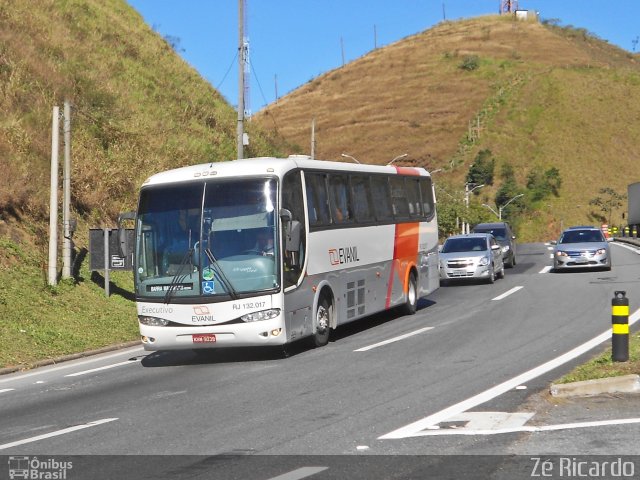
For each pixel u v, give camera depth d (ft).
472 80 568.82
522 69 577.02
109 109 111.65
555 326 56.70
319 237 53.21
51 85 103.40
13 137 83.61
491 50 625.41
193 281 47.14
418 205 73.46
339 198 57.52
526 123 479.82
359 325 64.80
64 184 71.36
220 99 168.66
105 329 63.36
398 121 532.32
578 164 438.40
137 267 48.60
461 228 255.70
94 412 34.65
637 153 451.94
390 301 65.26
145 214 48.98
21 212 76.54
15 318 59.41
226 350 54.24
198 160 117.39
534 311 66.44
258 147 152.46
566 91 502.79
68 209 71.15
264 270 46.93
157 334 47.67
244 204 47.88
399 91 578.25
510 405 31.76
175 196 48.80
